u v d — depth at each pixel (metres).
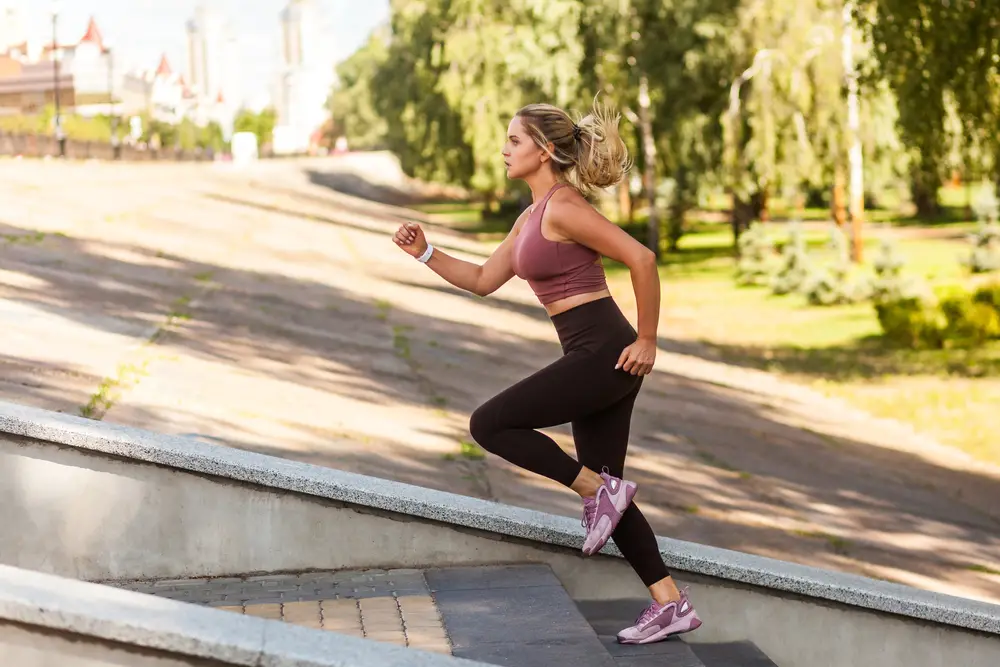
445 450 9.10
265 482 4.28
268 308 15.80
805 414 13.39
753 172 29.09
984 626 4.44
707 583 4.41
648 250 3.57
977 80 16.47
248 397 9.84
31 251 17.52
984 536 8.69
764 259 28.72
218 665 2.59
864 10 17.55
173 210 30.41
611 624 4.12
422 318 17.31
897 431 12.75
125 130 93.38
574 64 29.03
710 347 18.92
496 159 34.03
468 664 2.62
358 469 8.06
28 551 4.21
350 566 4.37
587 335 3.68
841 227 34.16
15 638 2.61
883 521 8.86
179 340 12.19
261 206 37.94
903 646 4.48
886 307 19.77
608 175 3.73
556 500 8.04
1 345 10.09
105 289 14.96
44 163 45.47
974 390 15.09
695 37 28.62
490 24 33.78
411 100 45.28
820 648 4.46
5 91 115.75
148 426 8.14
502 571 4.36
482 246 38.59
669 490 9.16
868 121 27.67
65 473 4.22
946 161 18.09
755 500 9.10
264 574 4.32
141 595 2.74
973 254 30.58
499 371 13.59
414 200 79.31
